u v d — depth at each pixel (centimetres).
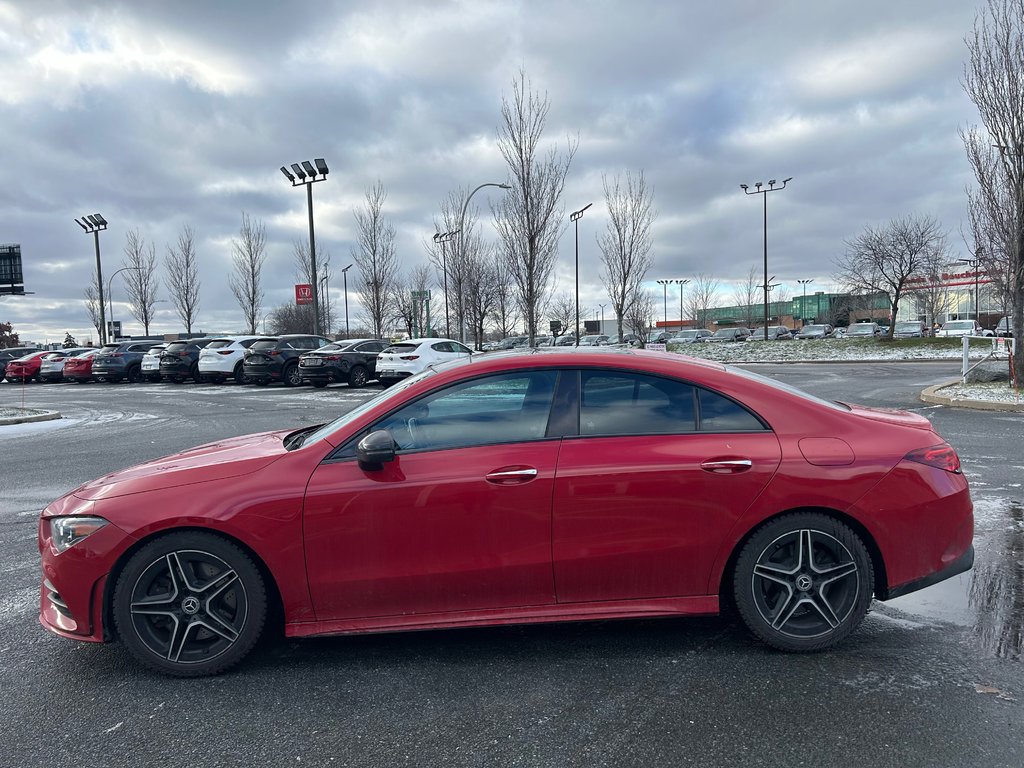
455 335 4938
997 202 1417
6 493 749
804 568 336
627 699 300
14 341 9362
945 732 270
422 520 322
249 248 4353
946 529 339
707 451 330
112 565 320
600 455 329
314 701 304
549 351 369
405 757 262
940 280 4219
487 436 337
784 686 308
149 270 4938
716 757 257
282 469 328
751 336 5872
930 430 361
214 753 267
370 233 3450
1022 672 317
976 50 1388
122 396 2172
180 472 334
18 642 372
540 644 355
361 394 1978
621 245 2622
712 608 334
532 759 258
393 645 358
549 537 325
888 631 362
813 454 332
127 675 332
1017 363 1434
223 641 327
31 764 262
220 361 2442
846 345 3416
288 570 321
